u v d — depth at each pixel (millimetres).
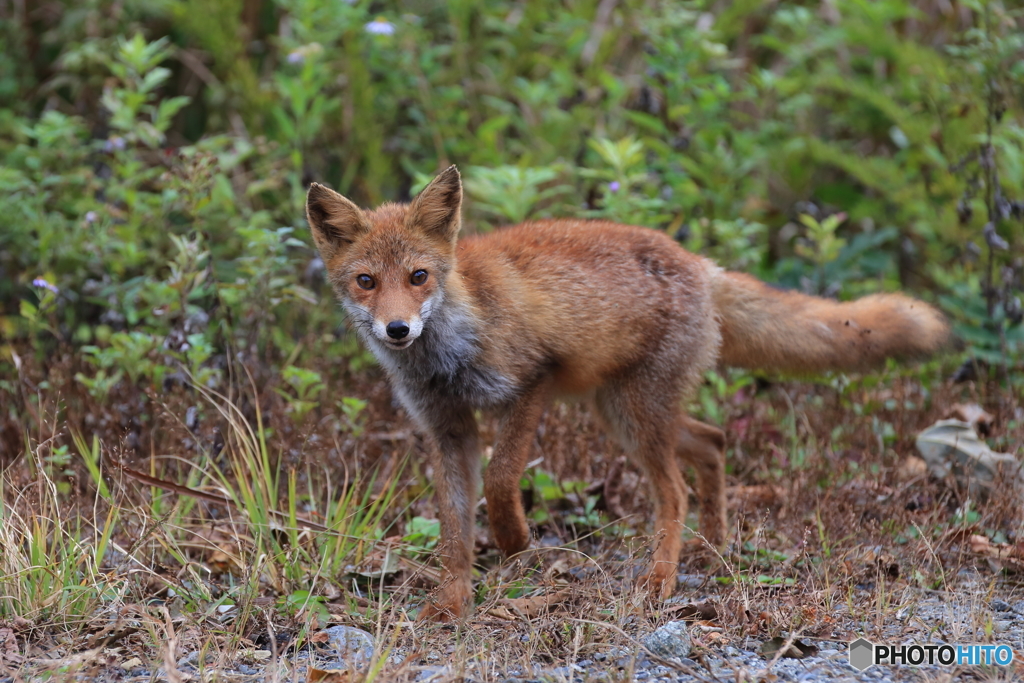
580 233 9375
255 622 7457
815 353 10000
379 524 9148
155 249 12523
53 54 17734
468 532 8484
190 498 9258
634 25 15617
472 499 8641
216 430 9953
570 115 14797
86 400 10703
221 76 17094
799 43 16844
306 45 14469
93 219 12156
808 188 16266
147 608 7480
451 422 8734
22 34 16703
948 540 8891
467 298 8453
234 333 11297
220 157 12883
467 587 8031
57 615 7293
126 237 12211
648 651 6793
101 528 8875
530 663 6723
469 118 16328
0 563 7539
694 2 15547
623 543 8875
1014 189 13016
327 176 15664
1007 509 8984
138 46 13023
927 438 10211
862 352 10016
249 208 13906
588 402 9875
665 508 9047
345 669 6445
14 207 12734
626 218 11969
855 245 14086
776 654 6730
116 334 10820
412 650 7043
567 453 10547
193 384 9547
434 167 14984
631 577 8180
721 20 16406
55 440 9930
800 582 8203
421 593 8391
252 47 17281
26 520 8070
